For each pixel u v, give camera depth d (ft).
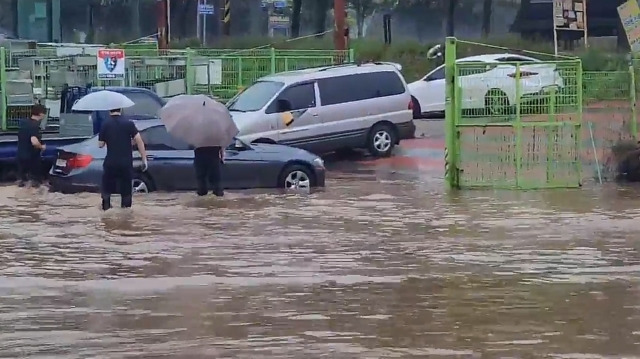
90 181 71.97
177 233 56.90
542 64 76.95
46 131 91.25
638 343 33.40
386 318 37.06
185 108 69.46
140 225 59.72
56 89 101.91
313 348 32.83
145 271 46.47
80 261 49.01
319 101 94.99
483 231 57.47
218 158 71.00
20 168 79.30
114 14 243.81
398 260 48.85
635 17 86.53
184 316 37.47
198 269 46.85
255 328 35.60
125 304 39.55
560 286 42.70
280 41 182.91
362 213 64.64
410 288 42.37
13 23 207.51
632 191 75.82
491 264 47.78
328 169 92.07
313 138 94.38
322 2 230.48
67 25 238.27
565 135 77.51
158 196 71.61
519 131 77.25
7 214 63.98
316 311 38.24
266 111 92.53
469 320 36.70
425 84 131.03
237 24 250.16
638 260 48.65
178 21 240.53
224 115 70.03
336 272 45.93
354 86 97.25
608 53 149.69
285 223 60.44
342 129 95.86
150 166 72.69
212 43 195.62
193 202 68.90
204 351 32.50
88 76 103.35
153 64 111.04
